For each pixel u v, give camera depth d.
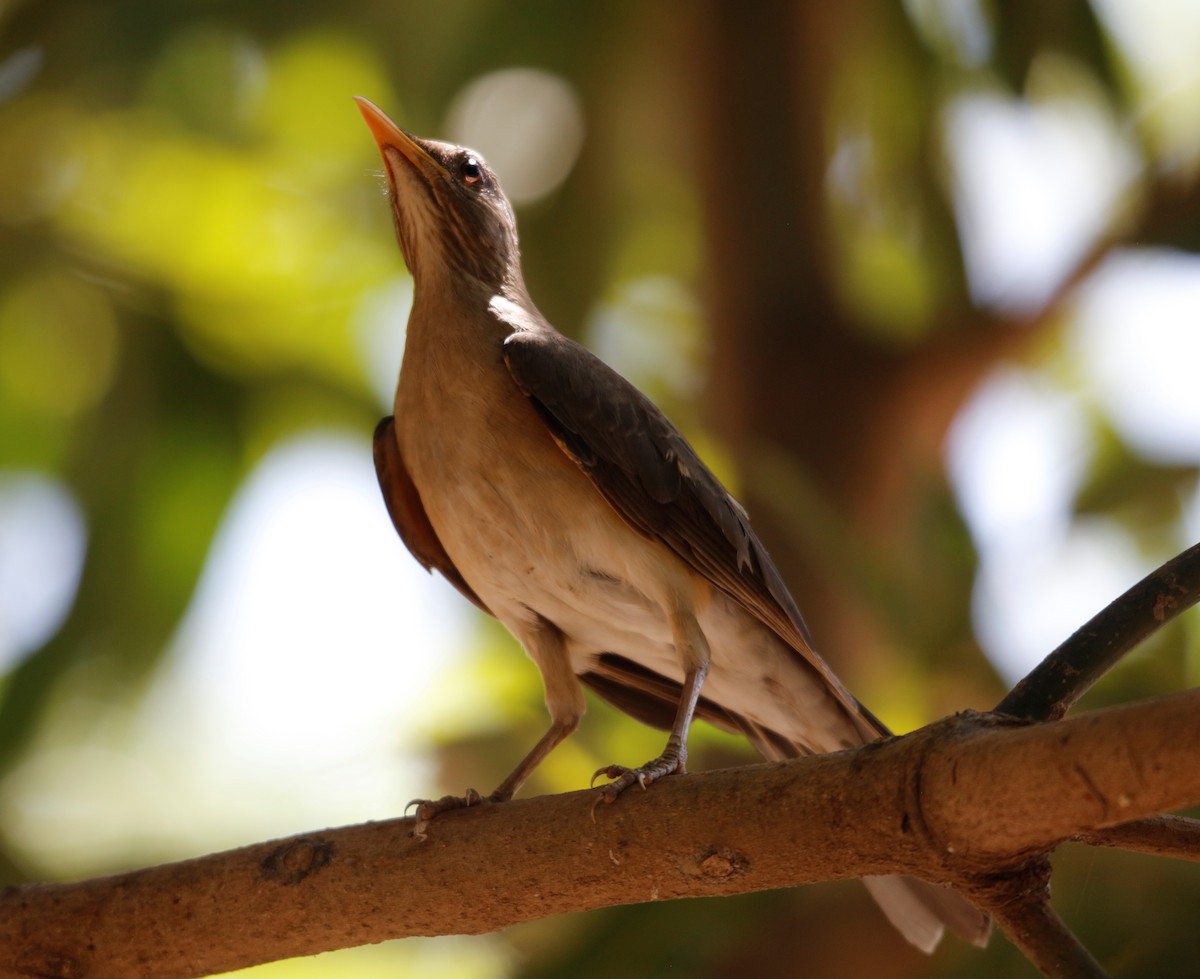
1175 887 8.12
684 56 12.24
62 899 6.47
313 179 13.99
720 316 11.84
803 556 10.84
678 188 13.72
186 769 13.20
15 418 13.62
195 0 12.83
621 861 5.80
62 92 13.08
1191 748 4.51
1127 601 5.62
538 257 13.15
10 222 13.14
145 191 13.60
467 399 8.32
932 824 5.12
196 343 13.41
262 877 6.25
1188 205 11.56
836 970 8.83
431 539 8.96
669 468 8.35
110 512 13.05
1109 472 12.17
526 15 12.88
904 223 13.16
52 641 12.76
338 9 13.13
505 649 11.45
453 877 6.04
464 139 13.30
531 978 8.62
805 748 8.89
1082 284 11.52
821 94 12.16
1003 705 5.49
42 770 12.96
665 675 8.83
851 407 11.51
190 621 13.09
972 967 8.40
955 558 10.02
